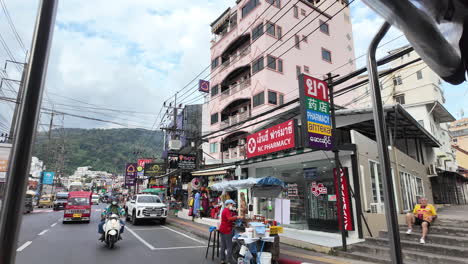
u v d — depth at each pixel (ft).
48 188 188.75
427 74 94.32
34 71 5.39
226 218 24.86
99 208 121.29
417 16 3.47
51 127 149.89
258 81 84.17
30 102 5.25
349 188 32.45
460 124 167.22
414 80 96.89
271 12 87.81
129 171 147.64
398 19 3.66
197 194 56.65
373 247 26.14
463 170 117.39
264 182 29.22
